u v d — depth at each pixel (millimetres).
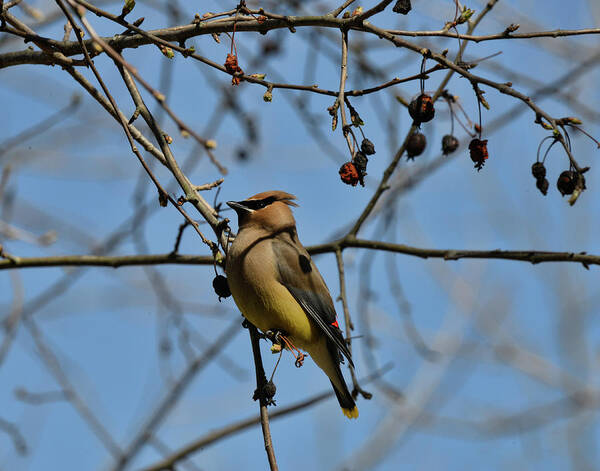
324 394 11492
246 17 8695
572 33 8062
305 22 8398
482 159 8805
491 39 8211
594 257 10492
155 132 8961
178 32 8812
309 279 10531
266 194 11000
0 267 11031
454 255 11383
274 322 10445
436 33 8242
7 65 9250
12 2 9031
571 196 8141
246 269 10203
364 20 8211
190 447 11781
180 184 8984
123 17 7984
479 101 7957
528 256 10867
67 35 9188
